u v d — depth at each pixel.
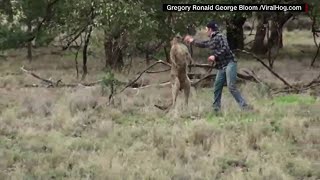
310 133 20.56
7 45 45.38
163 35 42.91
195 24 43.31
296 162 17.05
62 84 37.41
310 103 27.88
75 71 48.53
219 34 25.12
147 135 21.08
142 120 24.58
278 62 56.94
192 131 20.70
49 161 17.66
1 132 22.06
